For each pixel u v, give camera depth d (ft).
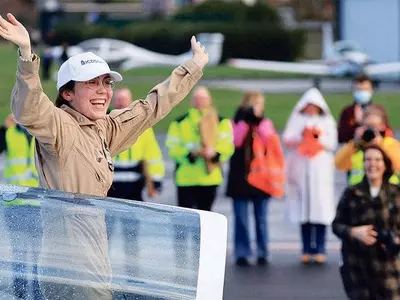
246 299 41.19
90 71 21.35
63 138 20.88
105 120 22.38
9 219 19.75
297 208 48.06
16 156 40.83
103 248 19.83
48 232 19.72
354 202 33.45
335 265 47.70
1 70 181.78
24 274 19.49
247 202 47.55
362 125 44.57
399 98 133.59
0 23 20.03
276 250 51.06
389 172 33.47
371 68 159.74
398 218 33.40
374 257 33.24
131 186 43.62
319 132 48.08
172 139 47.11
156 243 19.77
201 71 23.61
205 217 20.06
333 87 154.61
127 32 214.07
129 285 19.65
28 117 20.39
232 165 47.44
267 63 181.57
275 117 113.09
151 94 23.18
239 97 137.08
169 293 19.65
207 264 19.74
